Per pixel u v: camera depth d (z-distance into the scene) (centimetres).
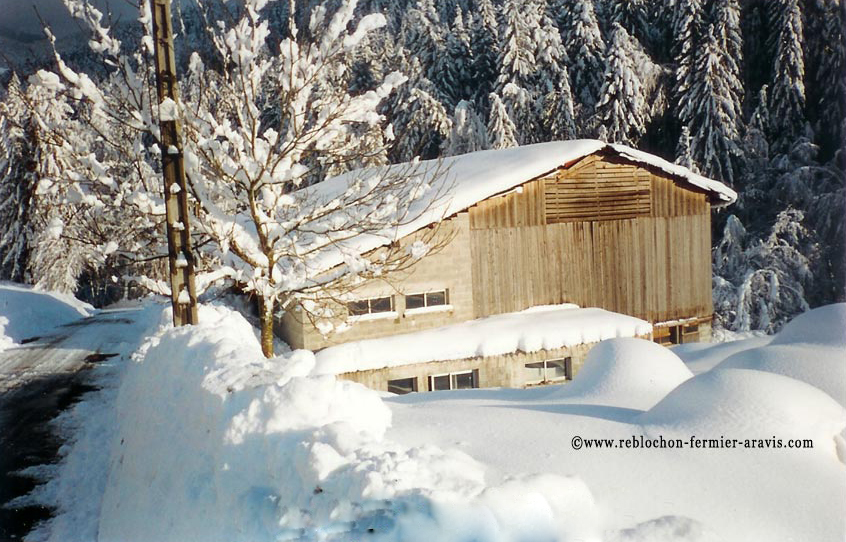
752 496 418
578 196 2005
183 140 1002
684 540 356
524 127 4241
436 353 1584
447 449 475
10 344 1856
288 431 406
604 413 608
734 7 3756
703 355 1279
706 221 2236
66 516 655
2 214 3847
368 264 1074
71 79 888
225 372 504
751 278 3009
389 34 5762
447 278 1767
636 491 420
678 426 522
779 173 3466
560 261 1975
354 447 375
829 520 394
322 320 1180
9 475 770
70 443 881
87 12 893
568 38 4469
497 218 1873
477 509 333
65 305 2883
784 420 506
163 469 523
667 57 4419
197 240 1127
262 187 1028
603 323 1752
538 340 1662
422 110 4122
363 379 1531
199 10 966
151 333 1248
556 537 343
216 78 1027
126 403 908
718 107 3522
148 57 975
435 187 1859
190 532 412
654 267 2138
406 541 315
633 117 3794
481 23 5159
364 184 1083
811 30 3662
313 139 1020
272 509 360
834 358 687
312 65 961
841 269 3050
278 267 1166
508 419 573
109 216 1061
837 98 3488
